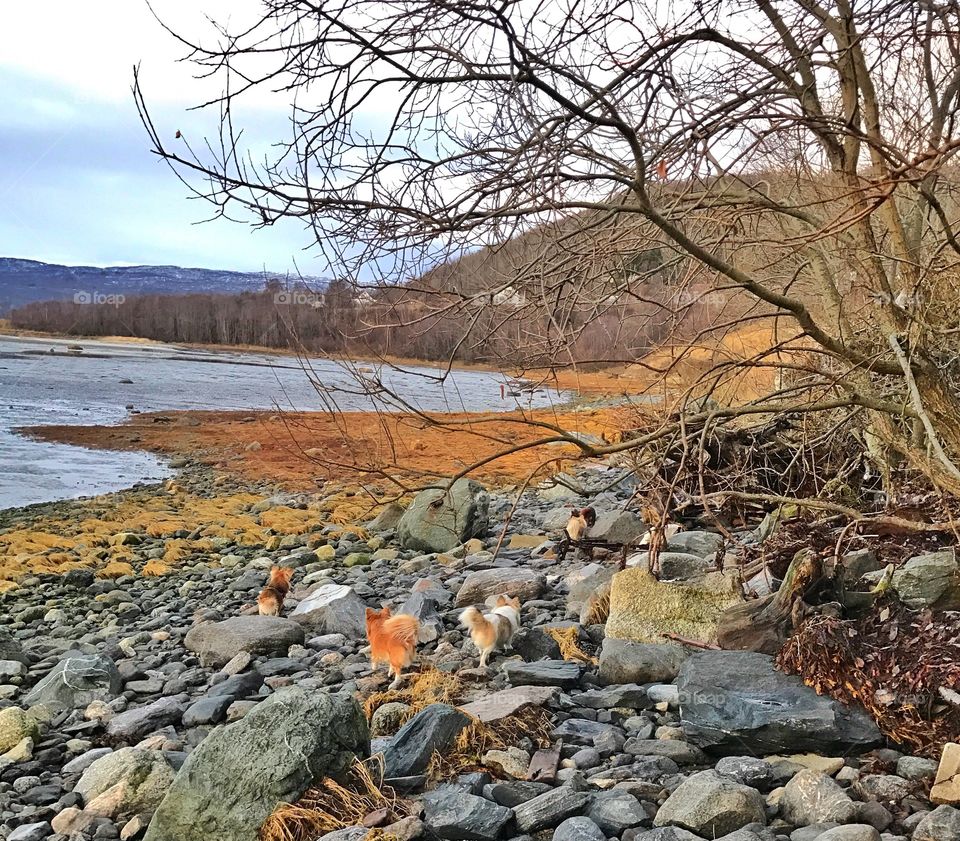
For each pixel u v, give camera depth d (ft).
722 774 15.31
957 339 20.48
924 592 20.11
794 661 17.37
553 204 13.11
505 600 24.90
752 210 15.34
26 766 19.72
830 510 22.71
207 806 14.53
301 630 27.89
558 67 12.18
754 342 27.22
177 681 25.26
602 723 18.44
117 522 57.82
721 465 28.43
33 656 29.71
